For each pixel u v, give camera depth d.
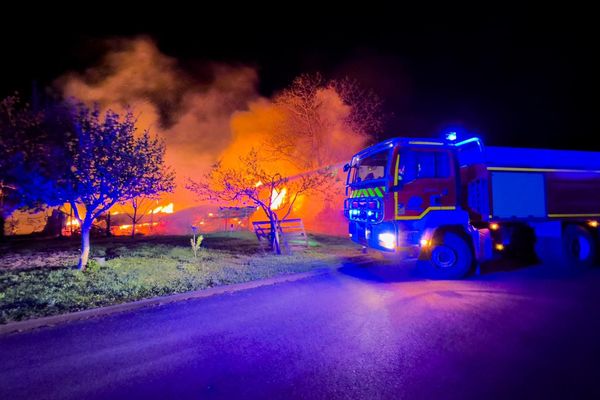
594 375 3.65
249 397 3.36
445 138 8.13
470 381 3.57
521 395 3.31
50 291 6.75
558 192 9.16
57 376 3.81
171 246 12.62
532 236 8.95
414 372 3.77
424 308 5.87
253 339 4.73
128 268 8.71
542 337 4.61
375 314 5.62
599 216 9.43
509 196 8.70
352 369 3.86
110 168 7.89
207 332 5.02
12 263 9.57
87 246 8.54
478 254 7.98
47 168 7.41
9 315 5.54
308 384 3.56
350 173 9.74
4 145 7.06
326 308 5.98
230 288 7.30
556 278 7.88
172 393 3.45
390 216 7.62
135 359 4.20
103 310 5.89
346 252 11.51
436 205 7.93
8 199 7.86
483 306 5.92
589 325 5.01
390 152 7.71
